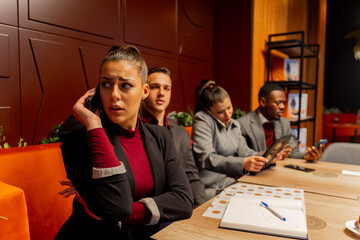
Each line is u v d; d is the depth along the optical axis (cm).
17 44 184
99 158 80
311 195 112
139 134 100
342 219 88
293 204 94
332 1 801
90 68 230
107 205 78
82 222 90
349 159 199
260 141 226
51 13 201
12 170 122
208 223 85
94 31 232
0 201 81
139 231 99
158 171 99
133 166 95
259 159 143
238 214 86
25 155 127
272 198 101
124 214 80
